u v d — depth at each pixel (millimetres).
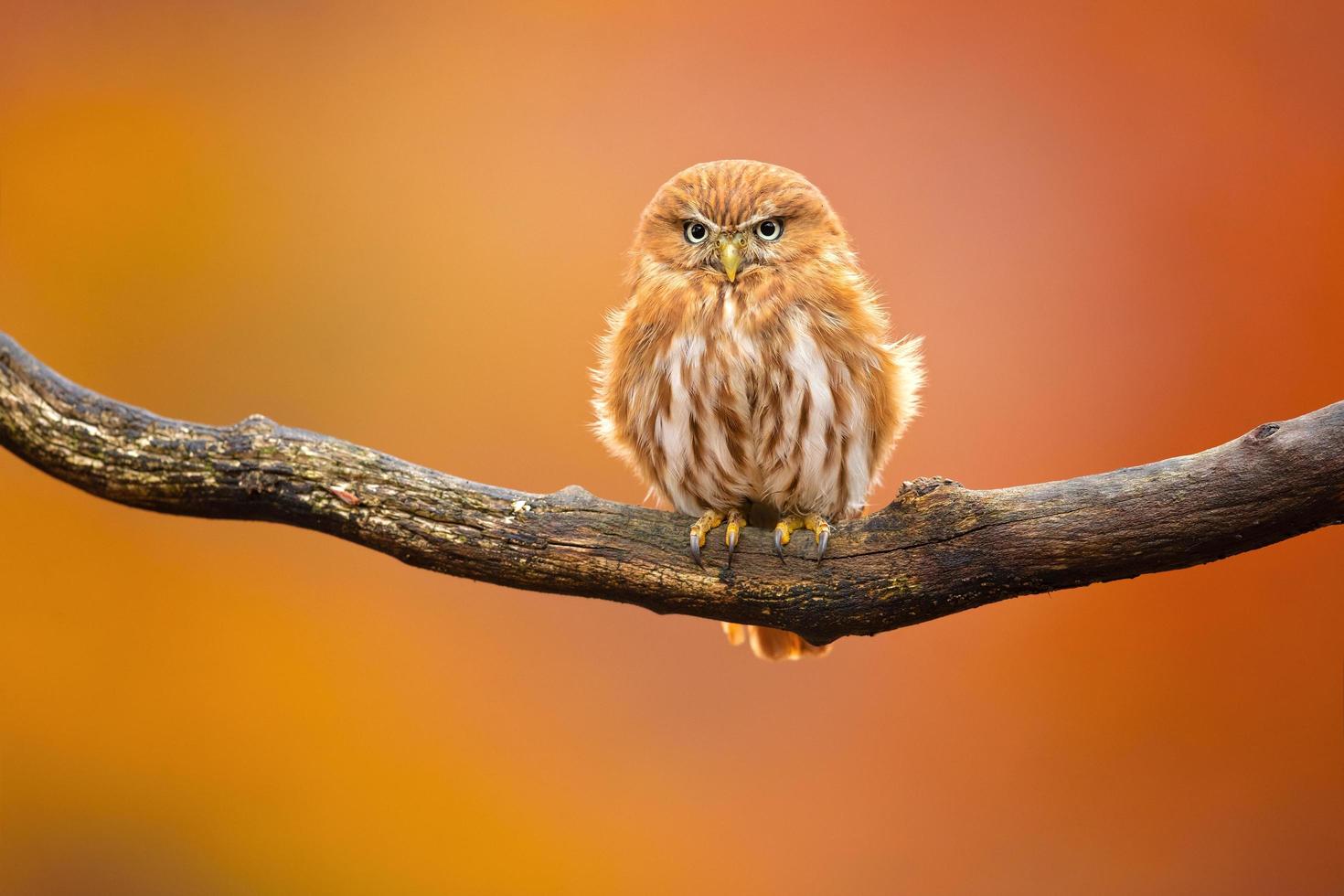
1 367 8469
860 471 10219
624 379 10430
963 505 8266
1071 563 8156
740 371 9992
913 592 8422
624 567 8672
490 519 8664
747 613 8711
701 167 10820
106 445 8562
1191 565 8148
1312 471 7699
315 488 8609
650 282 10484
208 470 8570
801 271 10203
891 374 10234
